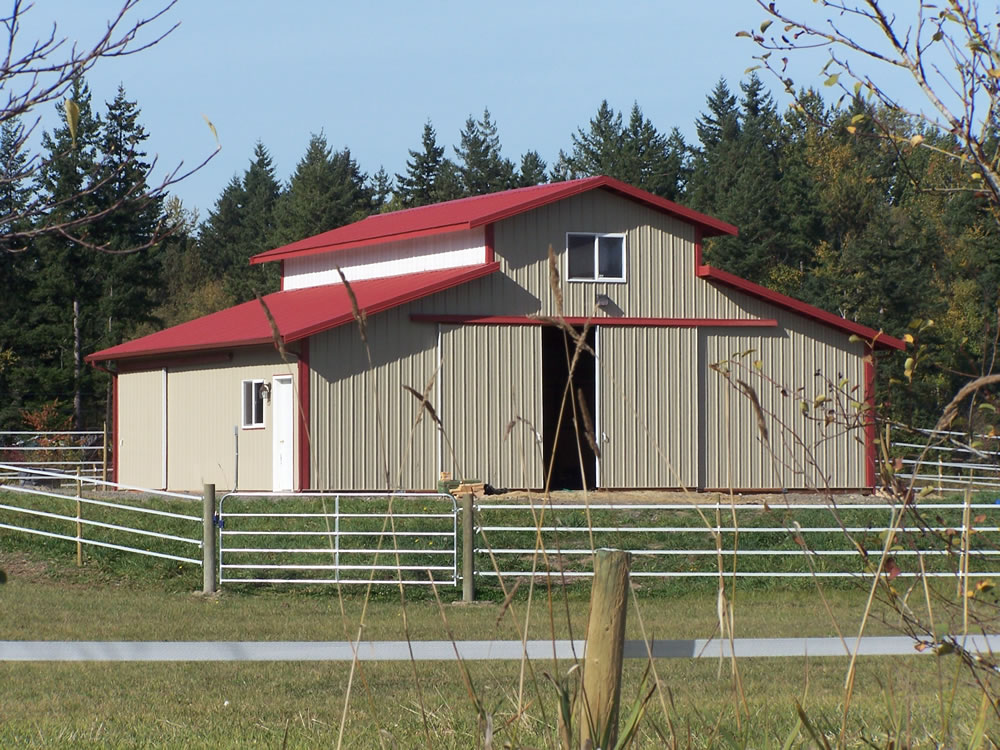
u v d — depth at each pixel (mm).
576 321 76125
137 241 141125
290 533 49531
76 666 32250
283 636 37656
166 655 28688
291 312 79125
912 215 143500
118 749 21188
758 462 79250
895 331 140625
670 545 55500
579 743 13227
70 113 14938
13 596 47625
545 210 76312
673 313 78625
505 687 26812
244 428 74812
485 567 52781
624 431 76688
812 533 55406
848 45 14586
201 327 85625
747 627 38312
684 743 17328
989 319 14117
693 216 78562
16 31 14664
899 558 39125
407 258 82938
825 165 190125
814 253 183750
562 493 73562
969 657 13148
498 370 74375
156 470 83812
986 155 13914
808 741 18078
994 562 41500
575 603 47125
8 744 21766
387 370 71500
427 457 72125
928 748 16125
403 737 20500
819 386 80750
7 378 142000
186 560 51562
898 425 14516
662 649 21516
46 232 15672
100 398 150625
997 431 13641
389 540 54781
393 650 28094
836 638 27531
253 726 23562
